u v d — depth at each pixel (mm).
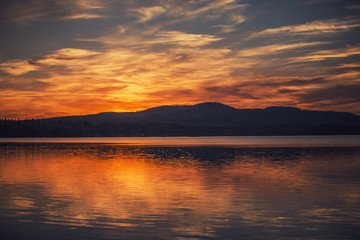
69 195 21453
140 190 23031
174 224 15273
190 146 94375
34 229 14617
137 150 75062
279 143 114562
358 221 15555
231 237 13602
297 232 14125
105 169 35594
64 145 106875
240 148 79625
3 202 19469
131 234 13977
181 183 25844
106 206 18516
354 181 26406
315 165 38406
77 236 13750
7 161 45906
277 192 22062
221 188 23594
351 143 111000
